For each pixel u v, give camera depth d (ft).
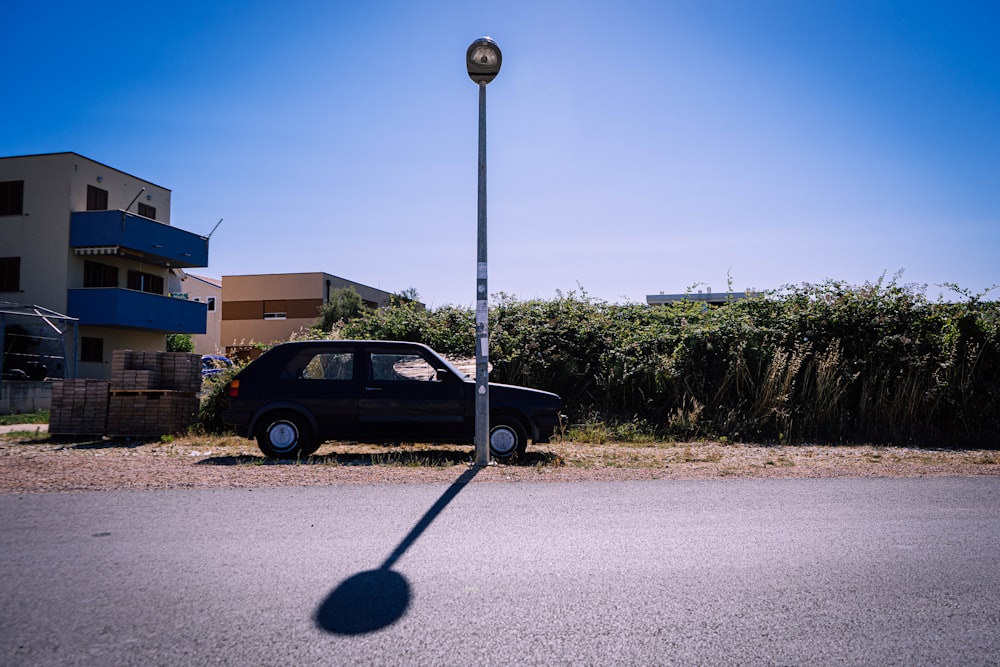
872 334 43.42
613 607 12.35
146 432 36.88
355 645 10.66
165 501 19.79
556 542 16.28
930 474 25.96
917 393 40.50
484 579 13.69
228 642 10.68
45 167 86.12
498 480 23.84
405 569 14.21
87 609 11.87
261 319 166.81
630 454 33.27
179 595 12.57
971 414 40.27
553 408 30.35
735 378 42.39
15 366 71.67
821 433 40.29
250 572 13.87
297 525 17.39
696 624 11.68
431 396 30.12
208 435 38.91
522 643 10.84
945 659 10.57
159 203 102.89
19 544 15.49
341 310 155.12
